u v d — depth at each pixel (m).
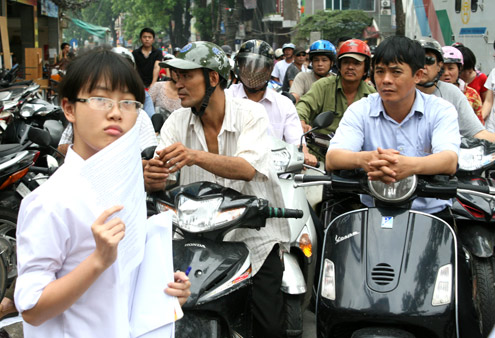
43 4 24.67
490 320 3.58
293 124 4.68
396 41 3.15
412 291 2.72
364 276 2.81
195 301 2.65
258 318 3.15
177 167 2.82
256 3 49.88
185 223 2.84
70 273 1.56
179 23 66.00
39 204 1.59
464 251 3.69
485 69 12.02
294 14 46.66
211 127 3.19
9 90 7.30
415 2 16.05
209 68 3.01
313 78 6.80
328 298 2.86
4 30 15.72
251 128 3.13
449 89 4.64
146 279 1.78
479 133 4.54
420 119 3.33
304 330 4.12
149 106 6.62
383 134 3.39
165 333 1.78
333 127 5.23
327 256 3.02
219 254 2.83
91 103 1.65
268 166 3.11
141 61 11.69
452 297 2.74
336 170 3.17
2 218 4.72
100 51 1.70
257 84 4.55
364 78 5.26
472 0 12.38
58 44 29.00
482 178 4.16
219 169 2.91
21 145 4.77
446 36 13.66
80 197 1.59
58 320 1.67
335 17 35.50
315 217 4.18
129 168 1.65
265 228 3.21
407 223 2.93
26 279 1.58
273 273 3.19
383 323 2.74
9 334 3.27
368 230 2.95
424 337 2.80
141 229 1.71
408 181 2.90
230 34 48.59
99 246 1.54
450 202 3.44
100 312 1.65
